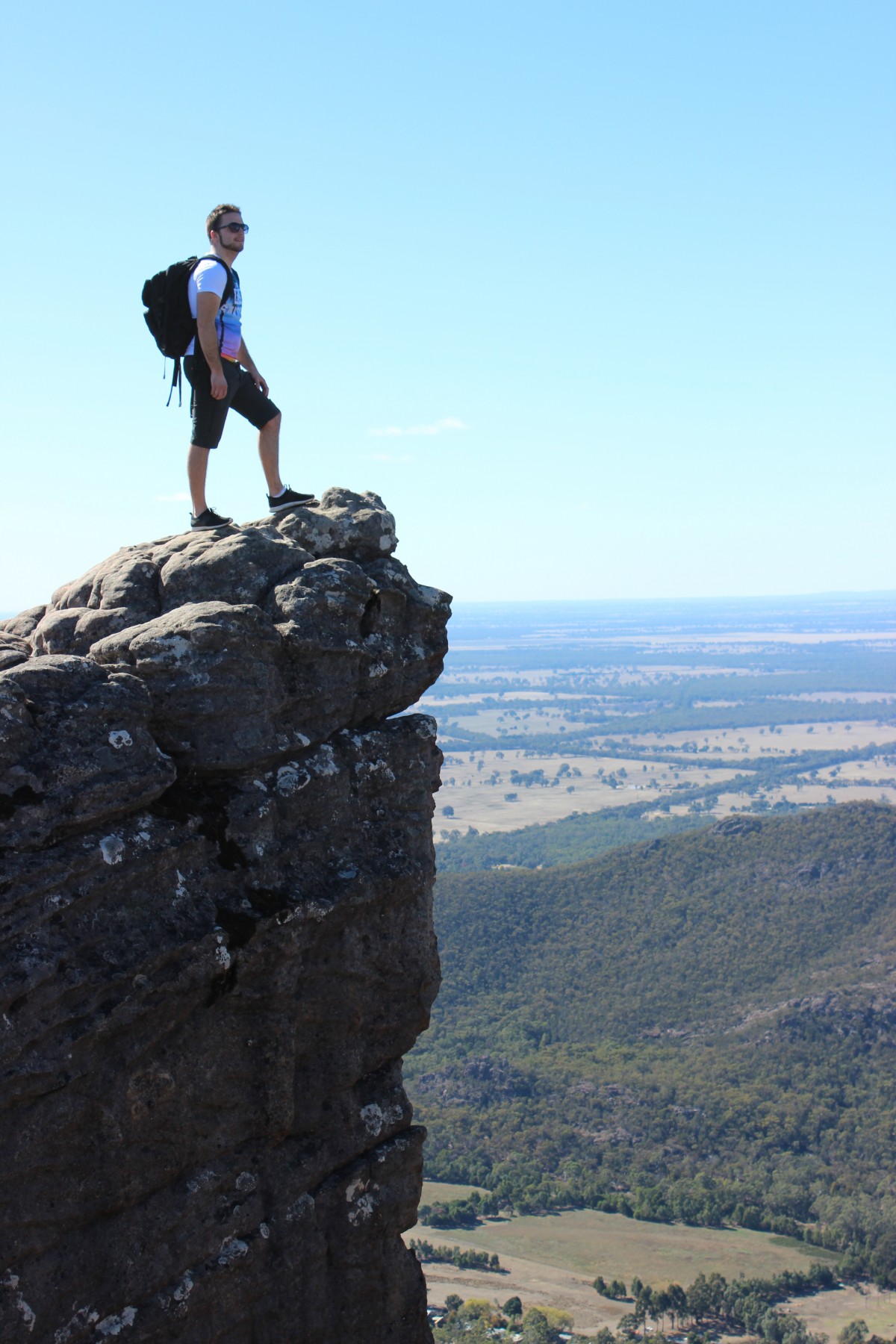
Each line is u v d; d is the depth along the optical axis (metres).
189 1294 6.07
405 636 7.74
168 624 6.48
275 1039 6.56
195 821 6.34
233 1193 6.41
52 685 5.83
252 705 6.55
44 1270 5.55
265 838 6.62
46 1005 5.41
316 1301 6.73
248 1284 6.40
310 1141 6.83
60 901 5.55
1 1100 5.24
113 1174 5.76
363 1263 6.96
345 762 7.16
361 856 7.16
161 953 5.86
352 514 7.80
